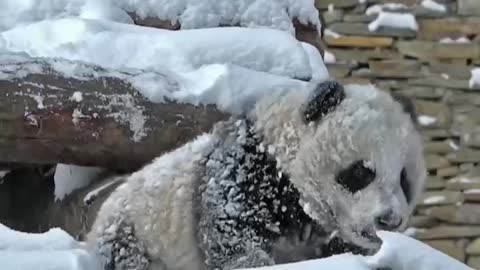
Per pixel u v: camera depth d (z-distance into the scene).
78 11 3.77
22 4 3.77
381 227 3.15
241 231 3.15
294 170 3.19
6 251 2.86
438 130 6.10
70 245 2.99
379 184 3.17
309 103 3.21
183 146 3.31
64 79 3.38
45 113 3.37
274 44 3.68
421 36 6.14
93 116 3.39
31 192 3.77
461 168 6.10
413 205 3.30
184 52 3.59
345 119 3.20
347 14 6.14
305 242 3.22
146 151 3.45
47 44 3.59
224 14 3.86
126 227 3.24
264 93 3.47
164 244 3.21
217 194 3.16
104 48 3.56
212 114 3.45
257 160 3.19
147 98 3.42
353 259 2.74
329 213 3.23
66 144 3.41
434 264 2.73
